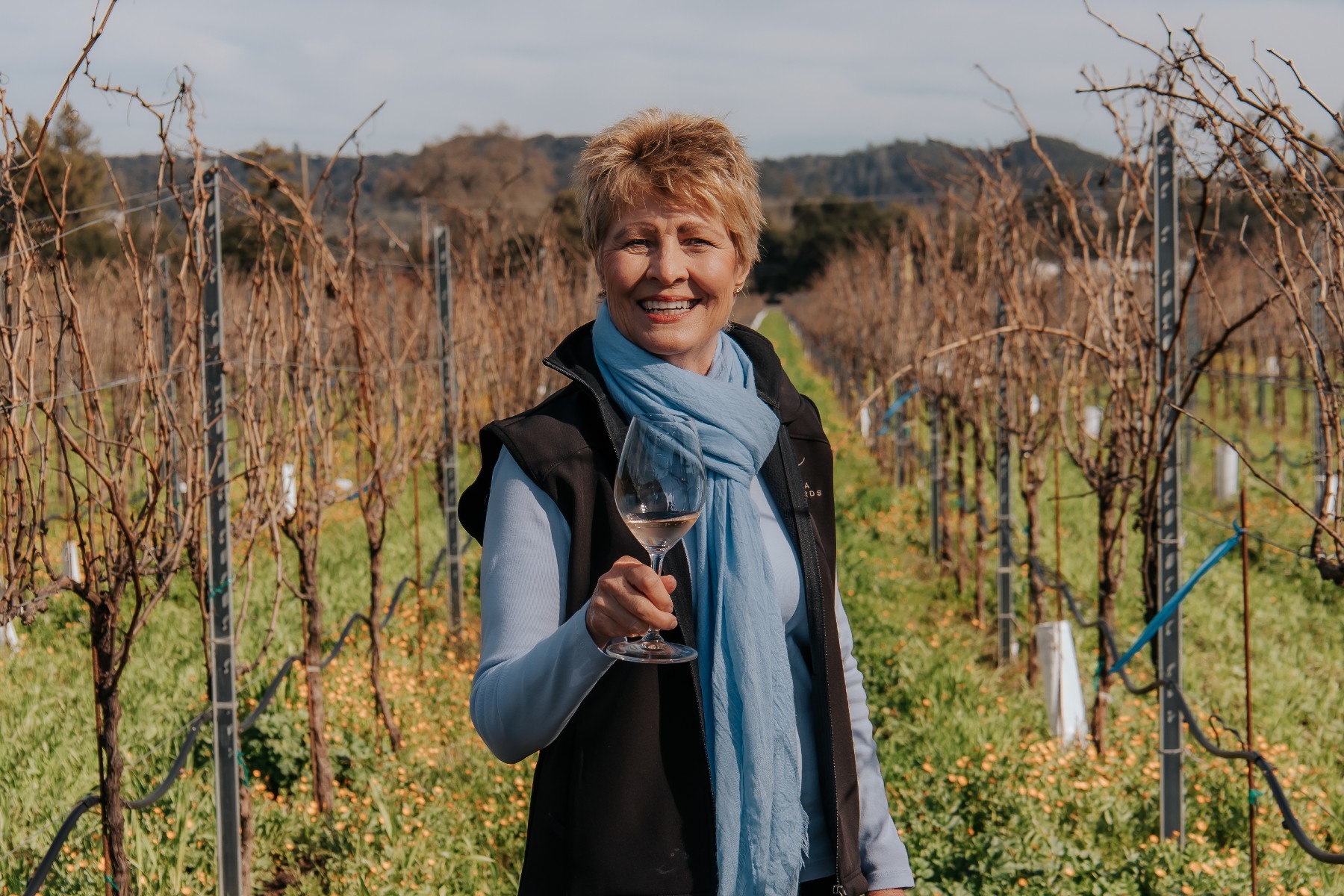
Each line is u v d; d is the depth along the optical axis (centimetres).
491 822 485
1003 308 718
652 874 164
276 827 479
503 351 1048
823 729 180
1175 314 460
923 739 576
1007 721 617
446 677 679
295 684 615
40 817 449
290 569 834
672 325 178
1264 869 432
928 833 455
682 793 167
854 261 2166
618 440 172
